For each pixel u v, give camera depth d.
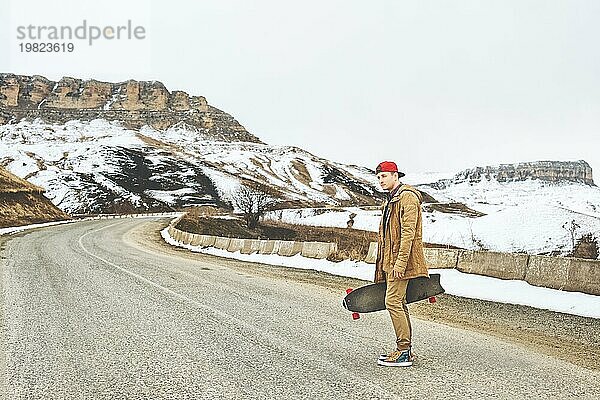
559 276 11.33
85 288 11.76
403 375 5.68
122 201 103.50
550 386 5.40
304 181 178.25
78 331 7.64
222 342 7.07
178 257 21.91
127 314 8.90
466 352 6.75
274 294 11.59
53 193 98.94
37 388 5.24
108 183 109.25
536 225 33.78
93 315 8.78
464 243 34.00
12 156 115.31
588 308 9.79
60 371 5.77
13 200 56.31
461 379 5.57
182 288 12.10
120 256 20.83
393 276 5.99
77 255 20.50
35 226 49.47
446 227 36.69
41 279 13.16
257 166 182.00
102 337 7.29
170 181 122.25
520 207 36.31
